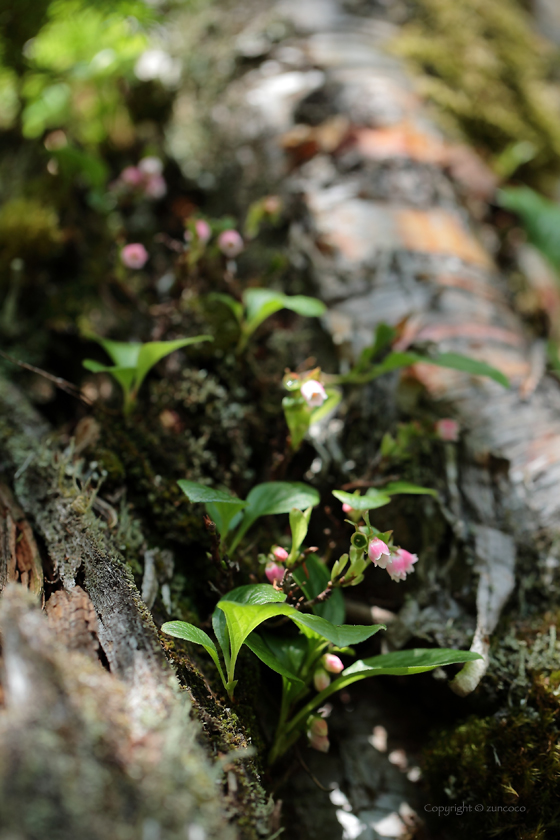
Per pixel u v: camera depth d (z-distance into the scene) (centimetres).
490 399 36
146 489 34
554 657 32
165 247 42
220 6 48
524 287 42
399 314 38
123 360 35
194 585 34
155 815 26
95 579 31
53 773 26
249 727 31
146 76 45
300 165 42
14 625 27
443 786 32
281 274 40
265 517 35
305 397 33
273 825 29
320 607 32
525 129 48
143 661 29
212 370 38
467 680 31
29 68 42
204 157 44
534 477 35
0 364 38
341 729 34
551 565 34
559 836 31
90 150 44
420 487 34
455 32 50
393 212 40
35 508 33
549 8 63
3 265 40
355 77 44
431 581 34
